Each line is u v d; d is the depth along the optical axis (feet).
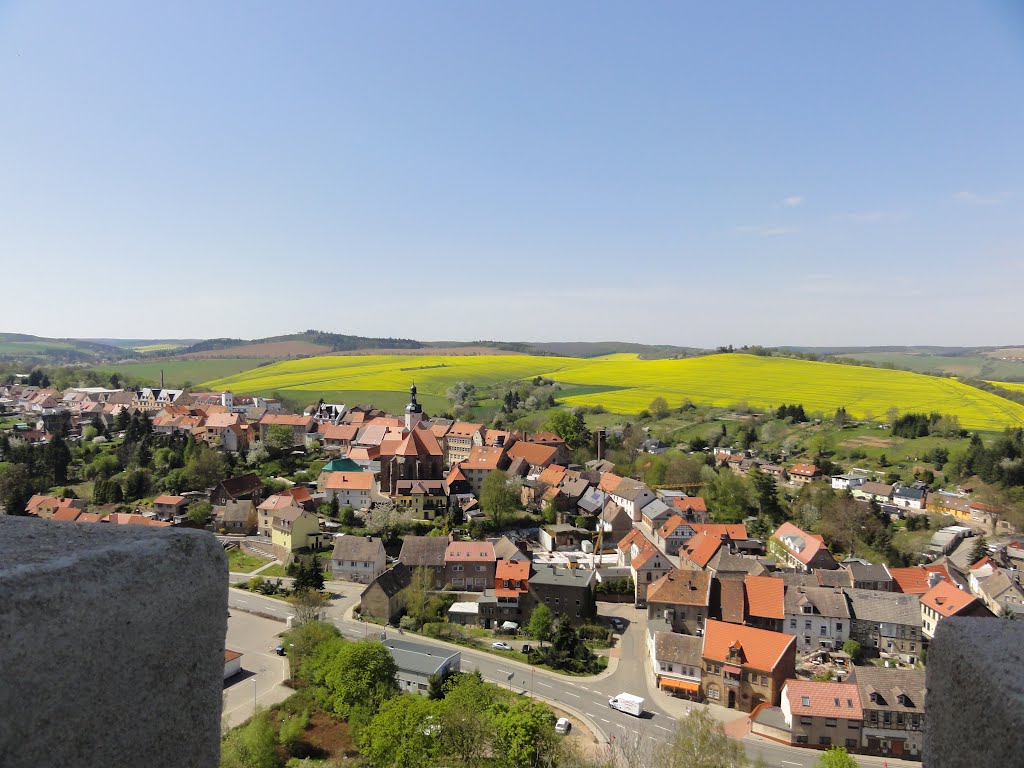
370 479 366.22
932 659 22.11
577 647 213.46
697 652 200.03
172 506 344.08
